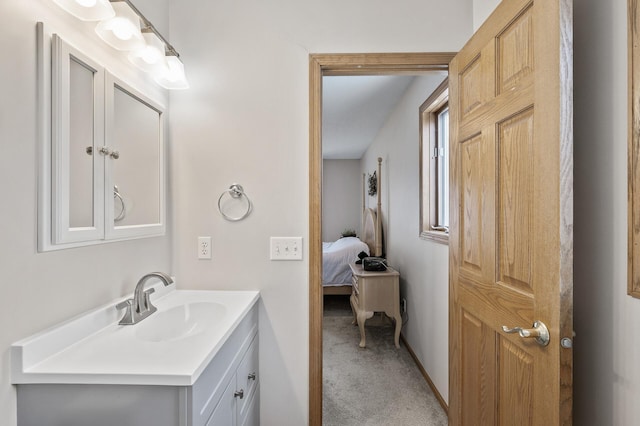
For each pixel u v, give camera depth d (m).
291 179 1.67
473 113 1.36
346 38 1.66
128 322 1.20
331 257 4.08
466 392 1.45
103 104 1.17
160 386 0.85
